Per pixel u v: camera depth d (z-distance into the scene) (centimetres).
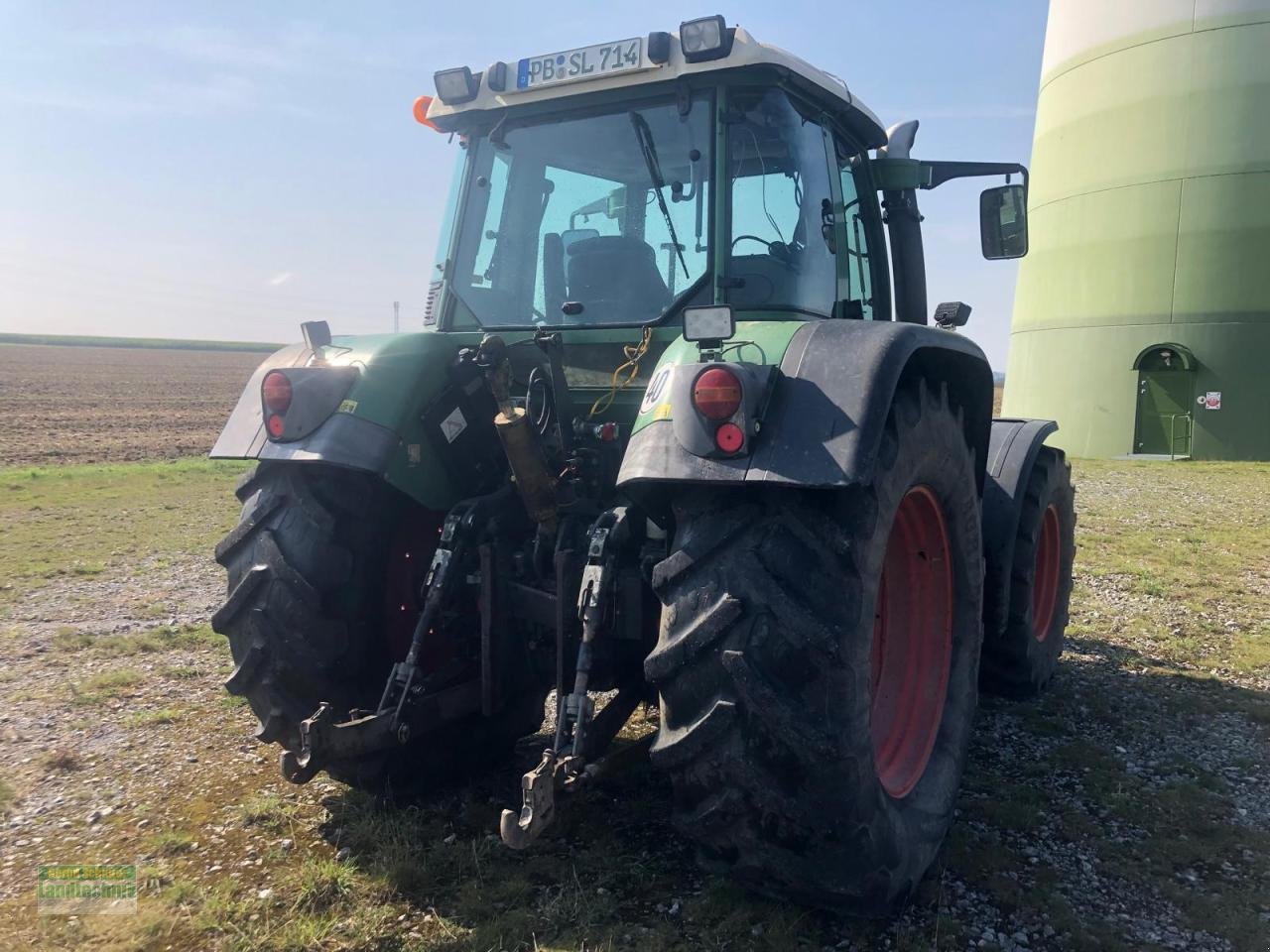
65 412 3083
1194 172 1733
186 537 912
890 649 296
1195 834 301
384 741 269
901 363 227
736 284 290
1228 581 693
